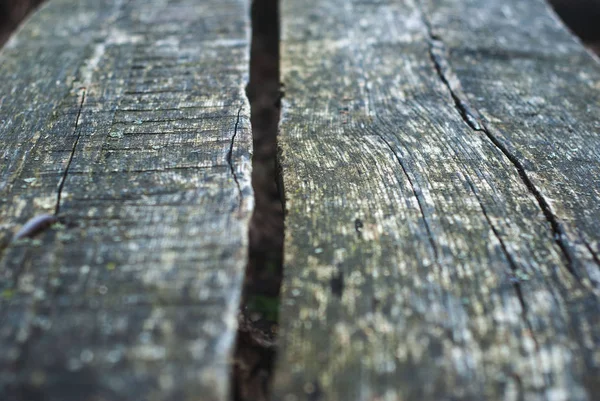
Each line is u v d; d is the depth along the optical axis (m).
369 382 0.41
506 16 0.74
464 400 0.40
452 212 0.56
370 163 0.58
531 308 0.47
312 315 0.46
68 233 0.51
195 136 0.59
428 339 0.44
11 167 0.57
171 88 0.63
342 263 0.51
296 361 0.43
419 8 0.75
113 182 0.56
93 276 0.47
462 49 0.69
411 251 0.52
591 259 0.52
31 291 0.46
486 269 0.50
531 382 0.42
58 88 0.64
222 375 0.40
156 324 0.43
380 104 0.63
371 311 0.46
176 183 0.56
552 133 0.61
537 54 0.69
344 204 0.56
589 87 0.65
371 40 0.70
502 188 0.57
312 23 0.73
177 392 0.39
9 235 0.51
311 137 0.60
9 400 0.38
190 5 0.75
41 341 0.42
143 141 0.59
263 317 0.64
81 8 0.75
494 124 0.62
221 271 0.47
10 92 0.64
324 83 0.65
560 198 0.56
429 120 0.62
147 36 0.70
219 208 0.54
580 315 0.46
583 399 0.41
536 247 0.53
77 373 0.40
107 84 0.64
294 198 0.56
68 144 0.59
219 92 0.63
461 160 0.59
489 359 0.43
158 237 0.51
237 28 0.70
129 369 0.40
